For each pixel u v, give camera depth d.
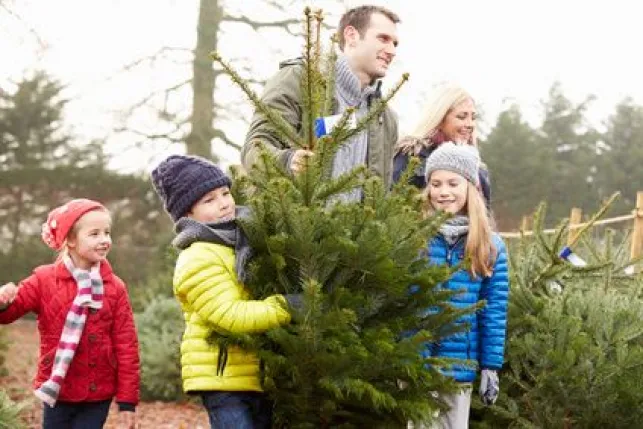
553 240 5.98
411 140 5.58
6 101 27.94
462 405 4.62
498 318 4.76
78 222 4.52
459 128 5.63
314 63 3.92
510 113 36.09
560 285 6.03
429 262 4.25
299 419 3.97
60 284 4.54
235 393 3.82
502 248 4.83
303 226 3.63
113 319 4.59
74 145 28.14
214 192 3.98
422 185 5.48
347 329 3.65
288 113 4.58
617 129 38.00
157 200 27.20
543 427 5.50
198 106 19.00
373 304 3.86
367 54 5.00
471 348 4.70
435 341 4.15
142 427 9.38
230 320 3.68
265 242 3.79
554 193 35.53
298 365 3.69
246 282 3.85
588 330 5.67
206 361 3.83
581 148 38.12
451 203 4.73
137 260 26.00
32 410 8.81
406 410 3.75
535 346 5.48
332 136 3.77
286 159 3.99
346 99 4.80
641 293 6.19
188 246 3.91
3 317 4.51
